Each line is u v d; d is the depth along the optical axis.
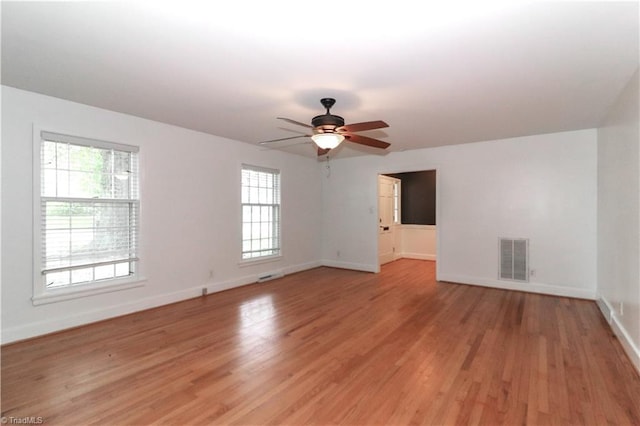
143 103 3.30
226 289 4.85
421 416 1.91
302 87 2.85
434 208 7.66
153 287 3.97
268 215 5.70
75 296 3.31
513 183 4.84
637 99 2.50
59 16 1.82
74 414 1.92
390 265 7.00
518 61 2.37
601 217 3.99
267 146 5.40
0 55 2.29
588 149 4.31
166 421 1.87
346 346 2.87
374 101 3.20
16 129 2.94
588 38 2.05
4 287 2.89
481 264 5.11
